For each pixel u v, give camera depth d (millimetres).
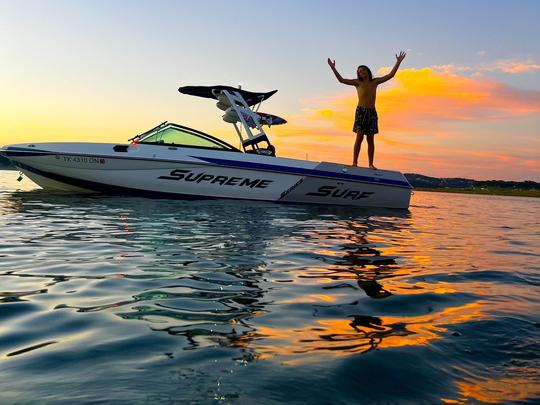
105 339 1829
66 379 1444
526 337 1943
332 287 2857
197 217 6438
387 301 2547
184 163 8914
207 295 2557
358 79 9406
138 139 9312
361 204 10172
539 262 4281
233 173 9164
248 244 4434
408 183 10164
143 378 1456
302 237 5121
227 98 10023
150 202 8375
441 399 1373
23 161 8883
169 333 1914
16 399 1307
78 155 8781
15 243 4230
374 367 1592
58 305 2324
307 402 1325
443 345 1831
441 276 3354
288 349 1754
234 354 1686
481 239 6078
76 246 4102
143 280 2879
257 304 2414
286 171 9297
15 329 1951
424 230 6762
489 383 1491
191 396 1337
